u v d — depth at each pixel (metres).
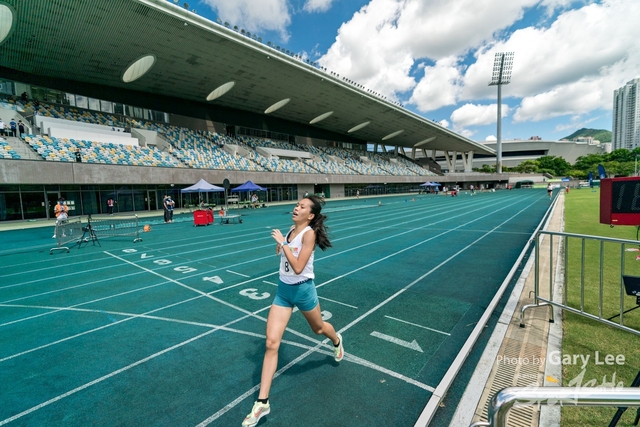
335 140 60.00
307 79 35.50
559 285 5.55
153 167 25.67
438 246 10.02
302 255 2.64
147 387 3.09
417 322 4.40
